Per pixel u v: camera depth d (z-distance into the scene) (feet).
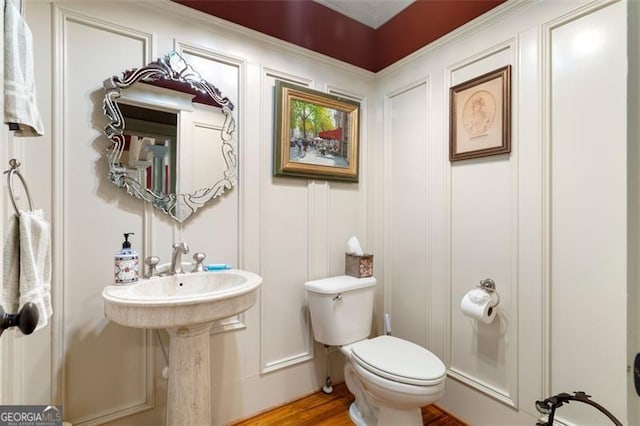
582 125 4.33
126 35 4.85
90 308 4.57
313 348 6.64
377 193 7.57
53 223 4.31
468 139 5.69
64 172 4.40
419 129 6.64
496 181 5.32
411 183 6.81
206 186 5.44
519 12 5.02
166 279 4.71
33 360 4.18
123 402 4.79
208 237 5.51
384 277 7.37
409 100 6.88
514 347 5.01
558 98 4.58
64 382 4.37
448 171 6.07
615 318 4.01
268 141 6.15
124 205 4.83
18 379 4.00
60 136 4.37
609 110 4.09
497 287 5.26
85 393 4.53
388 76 7.34
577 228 4.37
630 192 1.68
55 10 4.35
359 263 6.68
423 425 5.58
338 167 6.97
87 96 4.56
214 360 5.52
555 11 4.59
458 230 5.89
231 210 5.74
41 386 4.23
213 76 5.58
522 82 4.97
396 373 4.61
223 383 5.59
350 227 7.27
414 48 6.72
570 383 4.41
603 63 4.15
